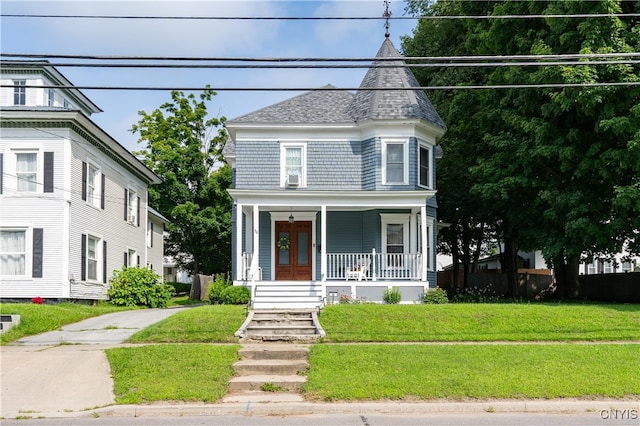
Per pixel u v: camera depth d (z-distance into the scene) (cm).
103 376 1151
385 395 1027
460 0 2572
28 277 2211
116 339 1495
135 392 1046
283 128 2395
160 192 4159
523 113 2273
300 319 1644
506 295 3170
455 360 1215
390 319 1620
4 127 2253
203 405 998
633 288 2673
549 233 2350
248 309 1770
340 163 2403
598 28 1880
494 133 2527
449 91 3067
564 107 1950
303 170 2395
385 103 2373
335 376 1125
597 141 2066
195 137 4366
